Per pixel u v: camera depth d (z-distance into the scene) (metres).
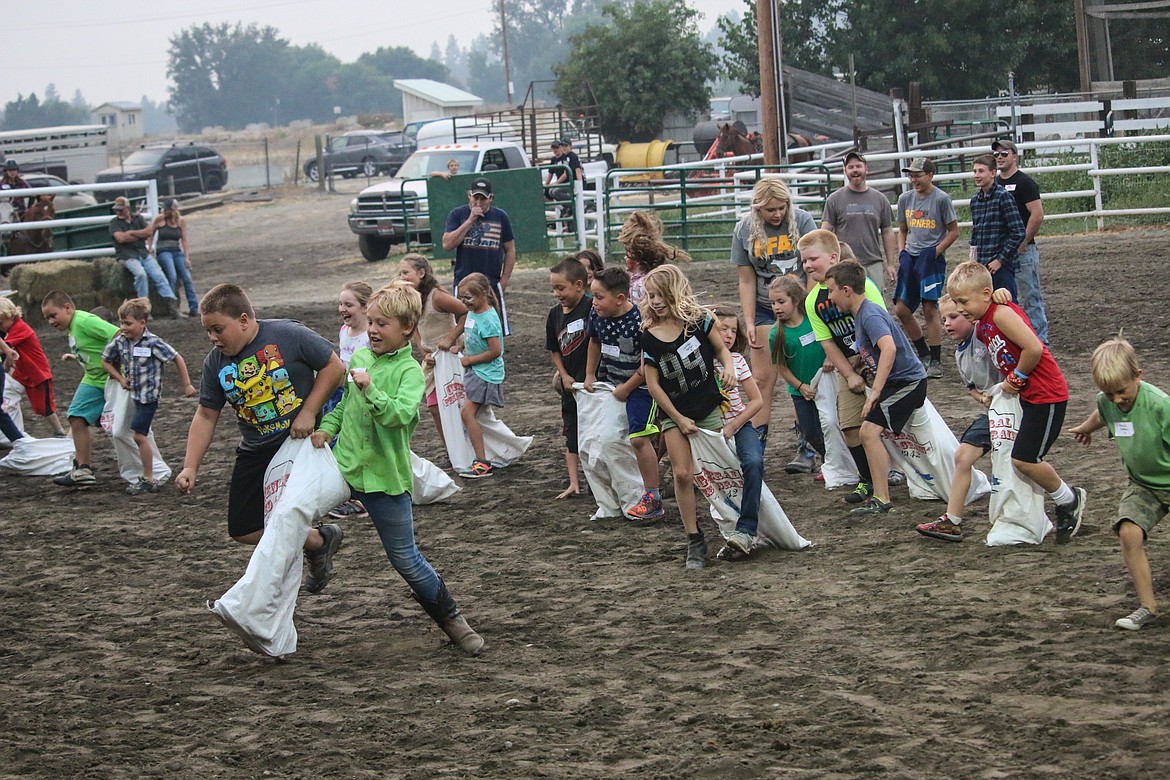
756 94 69.06
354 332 14.38
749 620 9.59
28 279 31.34
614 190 35.97
